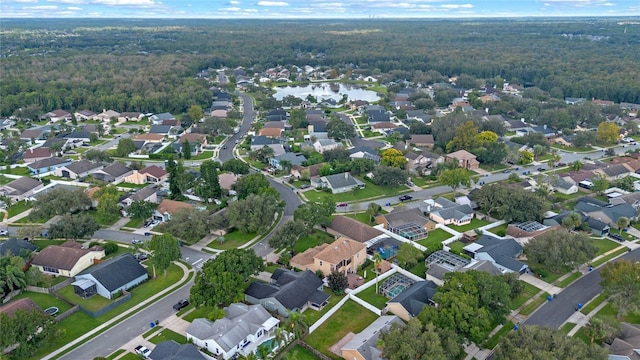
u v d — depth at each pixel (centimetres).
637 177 18412
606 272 9988
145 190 15888
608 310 10088
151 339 9150
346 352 8512
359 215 15162
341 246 11562
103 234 13762
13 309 9250
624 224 13588
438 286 9944
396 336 8056
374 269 11800
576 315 9925
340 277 10594
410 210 14388
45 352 8762
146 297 10619
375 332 8756
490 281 9325
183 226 12781
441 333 8312
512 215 14088
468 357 8662
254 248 12900
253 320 9269
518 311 10069
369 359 8231
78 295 10600
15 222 14638
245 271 10344
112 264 11050
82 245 12962
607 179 18038
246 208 13562
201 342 8844
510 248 12181
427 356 7588
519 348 7681
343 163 19400
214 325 9056
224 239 13388
